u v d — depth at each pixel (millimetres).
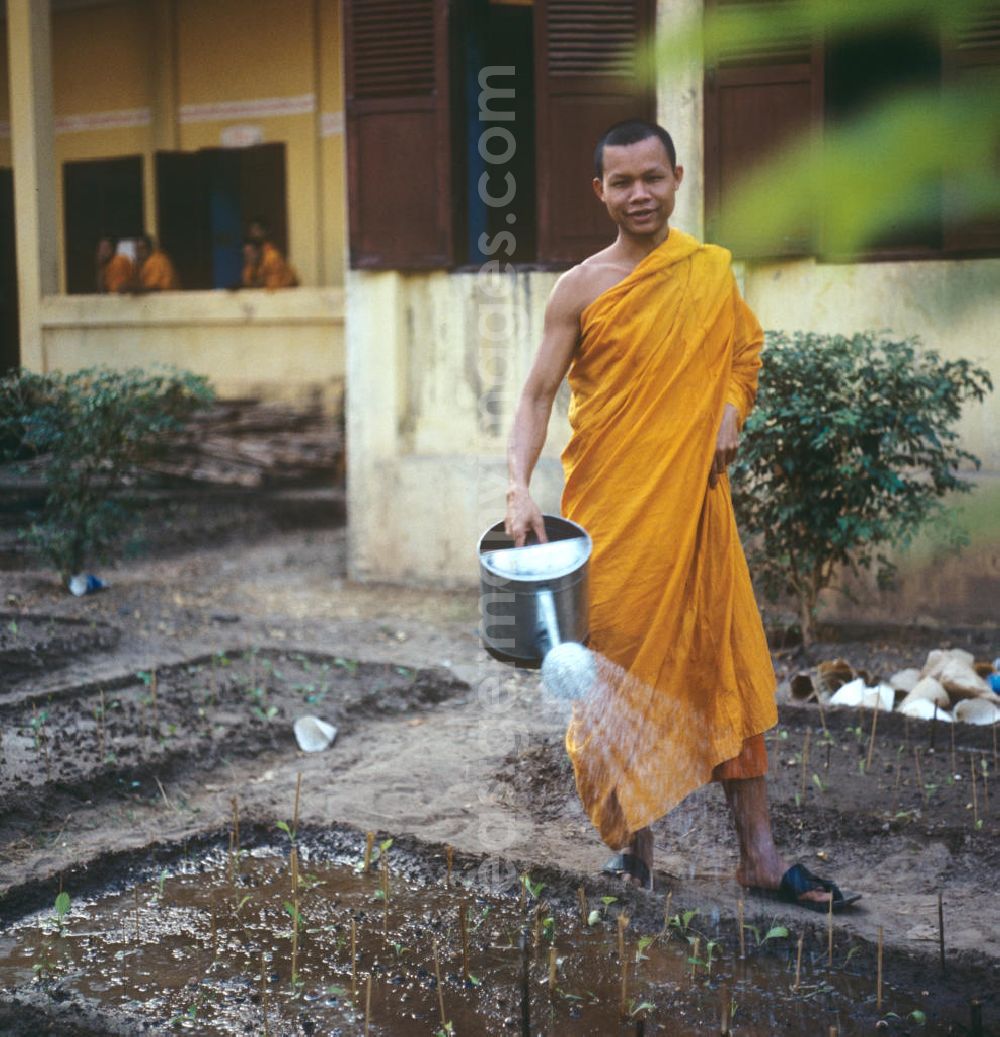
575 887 3580
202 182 14570
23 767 4625
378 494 8797
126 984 3109
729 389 3236
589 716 3279
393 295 8594
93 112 15305
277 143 14328
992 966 3051
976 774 4562
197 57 14688
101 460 8438
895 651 6645
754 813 3434
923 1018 2822
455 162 8438
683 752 3273
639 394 3090
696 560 3209
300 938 3383
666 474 3105
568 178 8156
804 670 6188
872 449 6199
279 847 4098
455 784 4598
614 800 3348
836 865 3812
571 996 2988
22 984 3111
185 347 12758
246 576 9180
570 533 3072
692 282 3059
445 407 8625
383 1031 2838
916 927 3305
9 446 9789
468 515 8570
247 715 5441
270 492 12305
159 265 13070
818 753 4832
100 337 12758
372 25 8367
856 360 6574
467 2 8562
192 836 4105
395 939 3354
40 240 12609
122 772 4621
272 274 12766
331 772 4836
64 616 7266
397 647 6895
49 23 12297
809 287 7254
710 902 3432
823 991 2986
